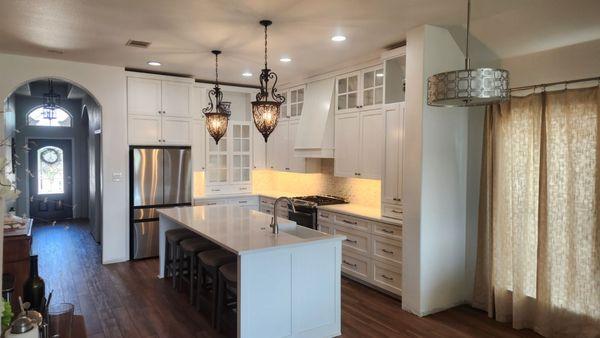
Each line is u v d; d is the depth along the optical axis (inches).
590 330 130.3
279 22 148.4
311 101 241.6
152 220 239.8
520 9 133.3
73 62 212.2
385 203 183.9
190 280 171.5
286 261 130.0
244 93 293.4
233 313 158.2
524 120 147.3
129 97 231.9
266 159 294.2
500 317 154.4
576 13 125.9
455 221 167.5
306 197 247.3
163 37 167.3
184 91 249.9
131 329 145.0
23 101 374.6
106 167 226.4
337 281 141.7
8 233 138.1
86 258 241.3
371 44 176.7
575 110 132.6
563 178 136.5
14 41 174.1
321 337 138.2
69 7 134.2
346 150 214.7
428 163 158.1
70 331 74.0
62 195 398.9
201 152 267.3
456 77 82.4
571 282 134.2
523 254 147.9
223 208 207.6
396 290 174.7
